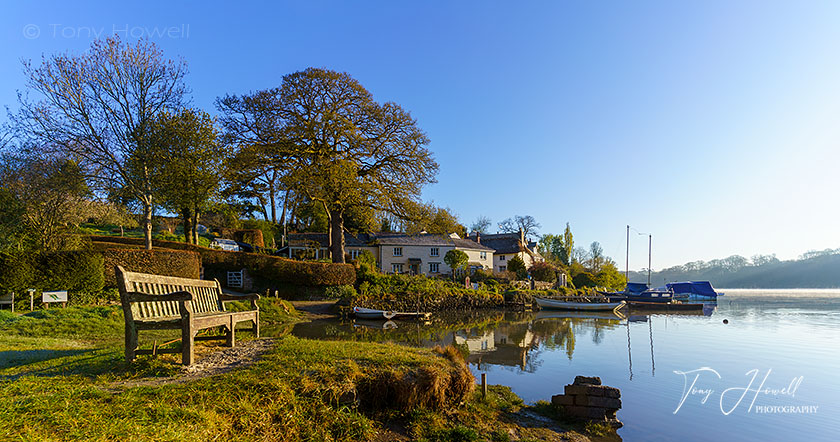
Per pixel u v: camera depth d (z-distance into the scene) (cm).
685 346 1978
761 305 5656
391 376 729
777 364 1557
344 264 3909
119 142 2809
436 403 766
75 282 2223
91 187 2744
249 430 526
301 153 3675
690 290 6694
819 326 2933
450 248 6144
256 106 3647
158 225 5238
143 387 569
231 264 3541
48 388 554
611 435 820
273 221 6391
